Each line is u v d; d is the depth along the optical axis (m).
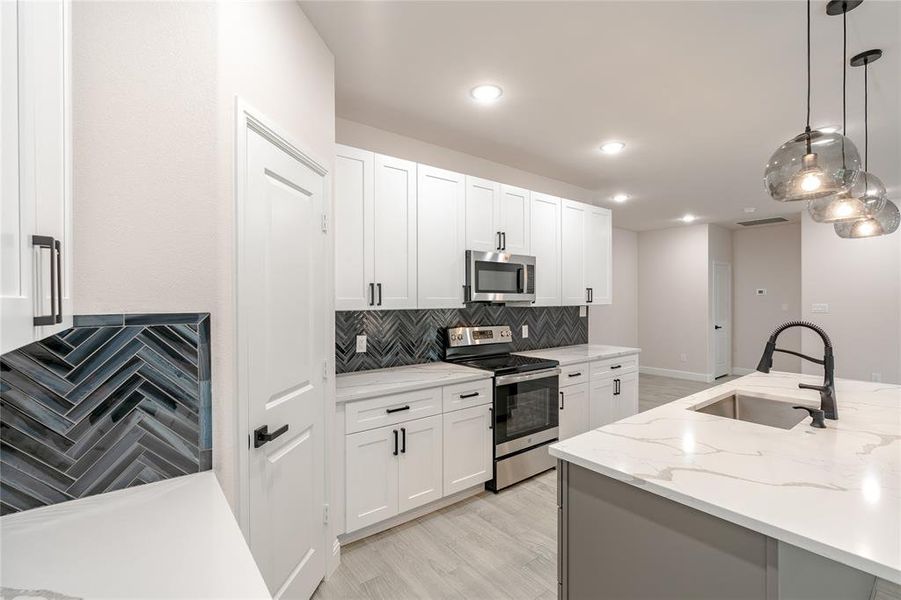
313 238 1.84
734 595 1.03
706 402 2.04
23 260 0.69
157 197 1.15
